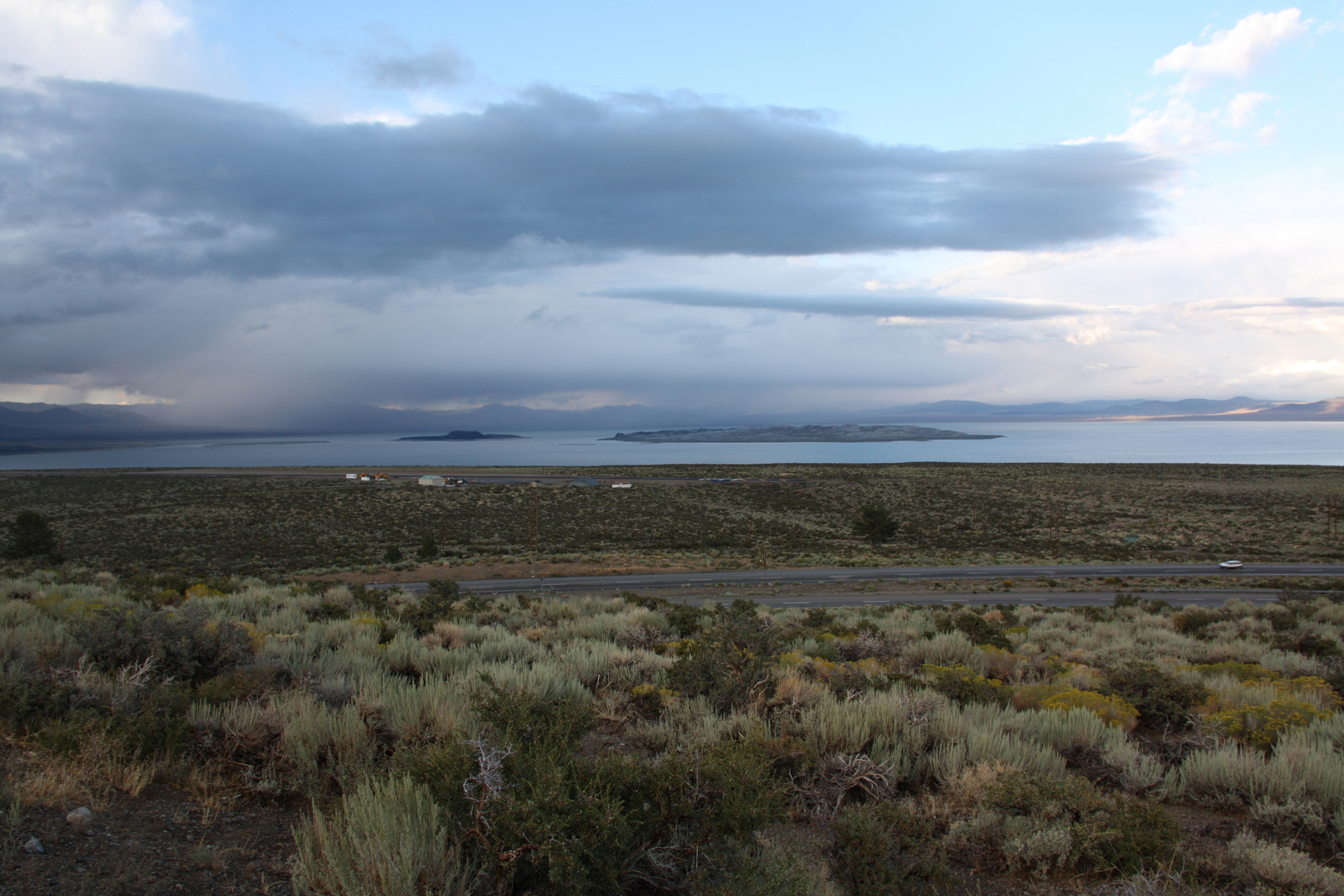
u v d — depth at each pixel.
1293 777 6.01
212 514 85.38
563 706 5.61
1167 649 16.39
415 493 110.50
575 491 113.25
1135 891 4.33
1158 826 5.16
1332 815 5.53
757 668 8.35
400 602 21.44
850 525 83.00
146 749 5.39
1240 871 4.75
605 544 66.19
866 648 13.81
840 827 4.90
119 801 4.68
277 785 5.14
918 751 6.55
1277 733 7.26
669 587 39.66
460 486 120.62
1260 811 5.64
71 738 5.11
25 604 11.35
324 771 5.49
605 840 3.97
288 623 13.02
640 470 159.00
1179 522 80.62
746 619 9.34
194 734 5.84
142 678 6.89
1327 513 83.31
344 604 19.00
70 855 3.88
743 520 85.62
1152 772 6.45
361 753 5.60
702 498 105.75
